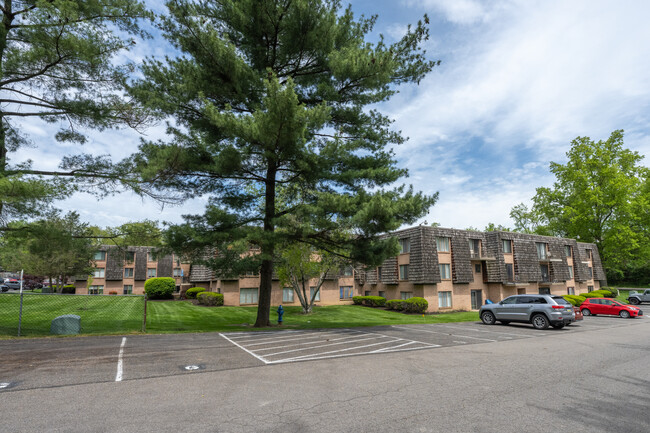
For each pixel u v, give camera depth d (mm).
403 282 31375
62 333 12430
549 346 12250
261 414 5227
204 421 4914
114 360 8414
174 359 8672
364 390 6504
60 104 12992
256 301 32062
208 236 15031
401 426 4875
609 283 61281
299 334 13922
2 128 12812
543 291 38031
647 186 48906
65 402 5527
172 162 14133
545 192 53812
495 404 5855
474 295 32562
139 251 44906
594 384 7211
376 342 12250
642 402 6086
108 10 12562
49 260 29203
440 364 8914
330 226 14891
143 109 13945
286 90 12664
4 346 9992
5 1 12664
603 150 48438
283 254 24906
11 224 12609
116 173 13812
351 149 16594
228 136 15703
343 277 36406
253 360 8836
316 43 15406
